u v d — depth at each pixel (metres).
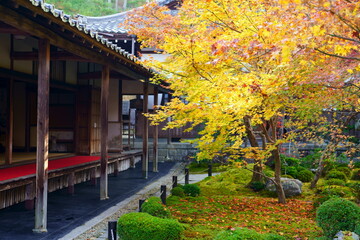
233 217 8.49
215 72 6.94
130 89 18.39
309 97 7.07
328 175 14.38
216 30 7.33
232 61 7.04
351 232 5.96
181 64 7.58
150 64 8.20
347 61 6.18
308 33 4.57
